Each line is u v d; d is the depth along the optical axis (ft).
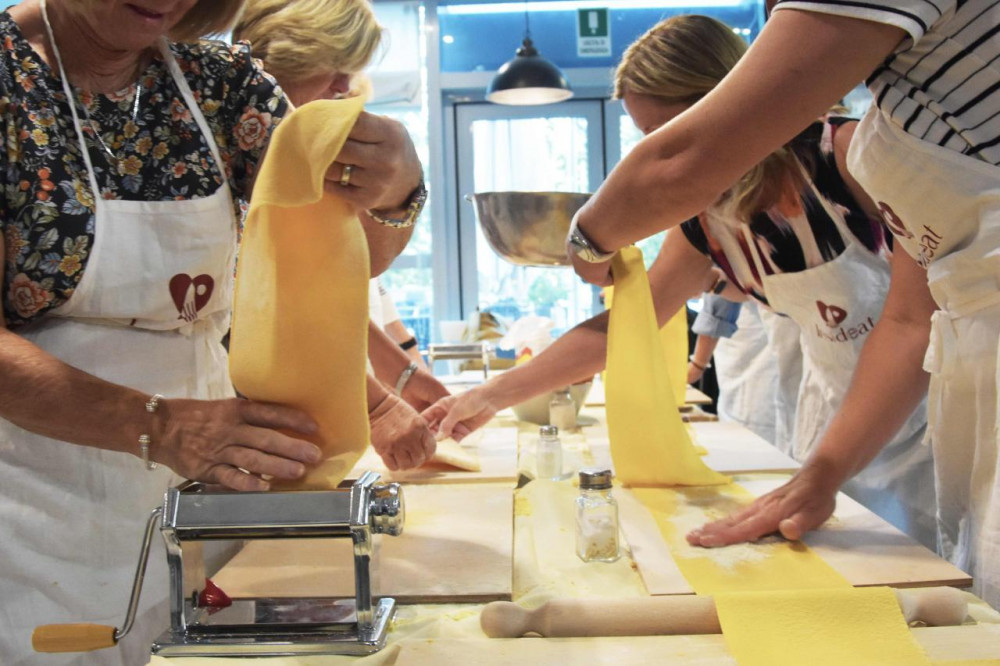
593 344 5.23
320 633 2.48
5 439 3.11
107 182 3.14
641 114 4.38
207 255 3.34
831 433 3.55
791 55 2.69
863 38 2.62
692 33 4.18
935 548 4.70
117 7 2.72
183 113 3.29
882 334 3.60
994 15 2.64
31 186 2.96
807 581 2.86
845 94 2.75
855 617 2.39
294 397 2.68
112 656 3.27
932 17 2.61
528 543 3.45
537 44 18.19
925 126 2.86
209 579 2.81
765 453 4.92
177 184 3.25
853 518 3.53
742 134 2.84
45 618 3.16
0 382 2.75
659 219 3.24
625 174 3.22
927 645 2.31
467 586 2.86
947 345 3.13
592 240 3.52
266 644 2.42
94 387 2.77
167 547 2.47
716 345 10.23
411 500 3.98
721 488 4.18
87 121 3.12
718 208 4.55
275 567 3.07
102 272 3.11
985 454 3.15
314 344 2.64
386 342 5.53
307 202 2.37
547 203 4.34
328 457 2.74
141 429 2.70
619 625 2.42
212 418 2.66
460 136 18.62
